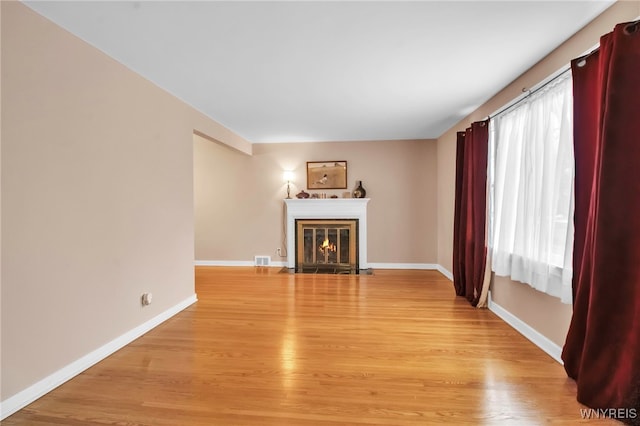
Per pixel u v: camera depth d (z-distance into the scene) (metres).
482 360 2.37
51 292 2.01
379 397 1.92
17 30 1.81
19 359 1.83
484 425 1.67
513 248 2.88
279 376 2.15
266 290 4.31
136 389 2.00
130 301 2.72
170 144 3.31
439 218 5.57
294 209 5.80
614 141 1.71
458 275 4.07
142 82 2.87
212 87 3.16
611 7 1.88
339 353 2.48
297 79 2.97
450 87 3.18
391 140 5.74
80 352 2.21
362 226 5.71
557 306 2.39
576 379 2.04
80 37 2.21
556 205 2.36
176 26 2.08
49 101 2.00
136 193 2.79
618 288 1.70
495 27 2.10
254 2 1.83
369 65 2.68
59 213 2.07
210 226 6.05
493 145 3.44
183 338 2.77
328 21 2.03
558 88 2.37
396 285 4.59
